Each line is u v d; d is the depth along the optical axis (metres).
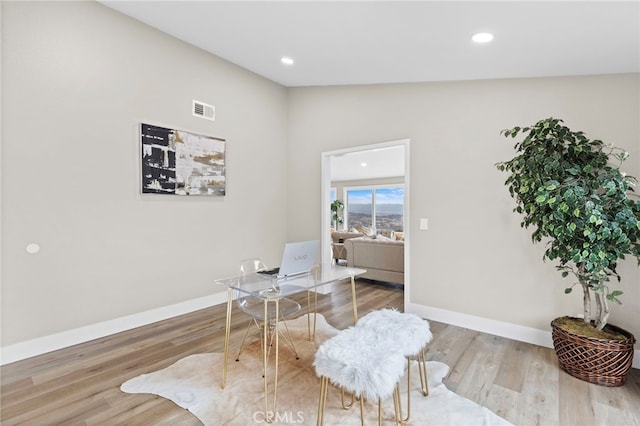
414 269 3.42
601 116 2.48
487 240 2.97
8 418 1.74
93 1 2.74
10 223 2.36
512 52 2.33
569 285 2.59
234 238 3.93
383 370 1.33
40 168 2.48
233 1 2.38
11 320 2.37
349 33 2.51
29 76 2.42
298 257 2.21
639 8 1.61
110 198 2.87
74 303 2.67
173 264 3.34
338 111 4.11
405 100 3.50
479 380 2.14
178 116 3.35
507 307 2.87
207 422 1.71
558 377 2.18
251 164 4.12
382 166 8.55
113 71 2.87
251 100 4.11
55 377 2.16
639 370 2.28
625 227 1.90
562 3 1.64
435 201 3.27
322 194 4.28
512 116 2.86
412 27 2.21
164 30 3.16
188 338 2.81
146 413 1.79
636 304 2.34
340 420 1.73
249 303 2.42
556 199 1.96
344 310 3.65
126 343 2.70
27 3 2.41
